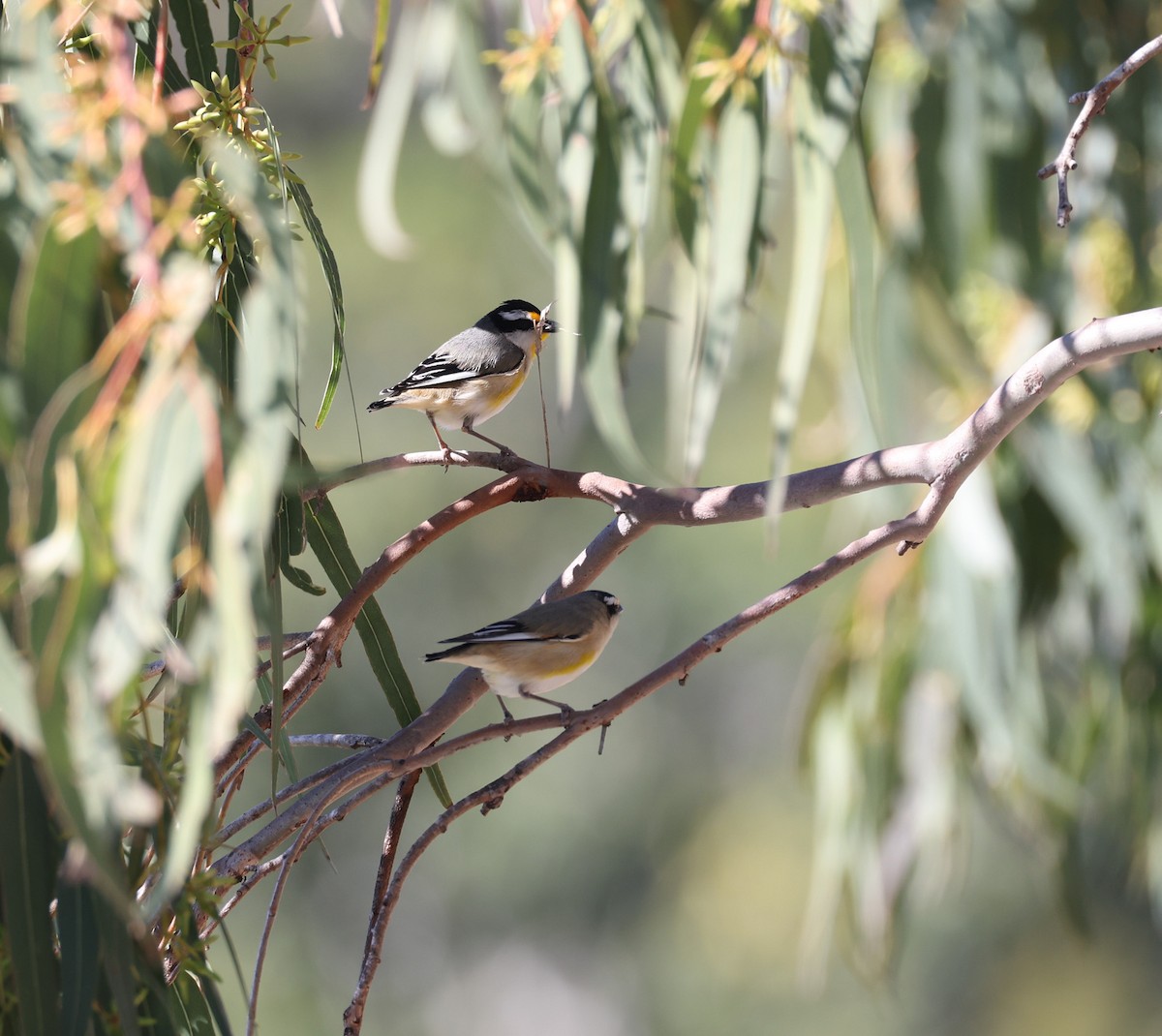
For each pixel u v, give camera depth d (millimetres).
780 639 23797
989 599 9961
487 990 25719
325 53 26500
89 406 3412
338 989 25594
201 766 3135
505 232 25125
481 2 10609
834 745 10859
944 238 9953
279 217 3668
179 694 3959
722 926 23953
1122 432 9672
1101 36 10055
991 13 10062
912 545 5477
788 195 11852
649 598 24547
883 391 9594
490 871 25203
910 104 10172
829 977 23109
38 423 3406
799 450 12078
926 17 10188
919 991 22672
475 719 24922
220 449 3199
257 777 20734
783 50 7031
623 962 24891
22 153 3836
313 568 20297
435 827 4977
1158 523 9594
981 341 9891
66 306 3461
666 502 6043
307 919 25641
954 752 10570
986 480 9297
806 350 6879
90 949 3973
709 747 25438
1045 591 10305
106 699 3139
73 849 3816
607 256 7578
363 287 24953
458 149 11156
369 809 25562
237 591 3131
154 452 3156
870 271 7098
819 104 7055
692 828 25188
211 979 4367
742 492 5848
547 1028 25141
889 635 10641
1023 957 22438
